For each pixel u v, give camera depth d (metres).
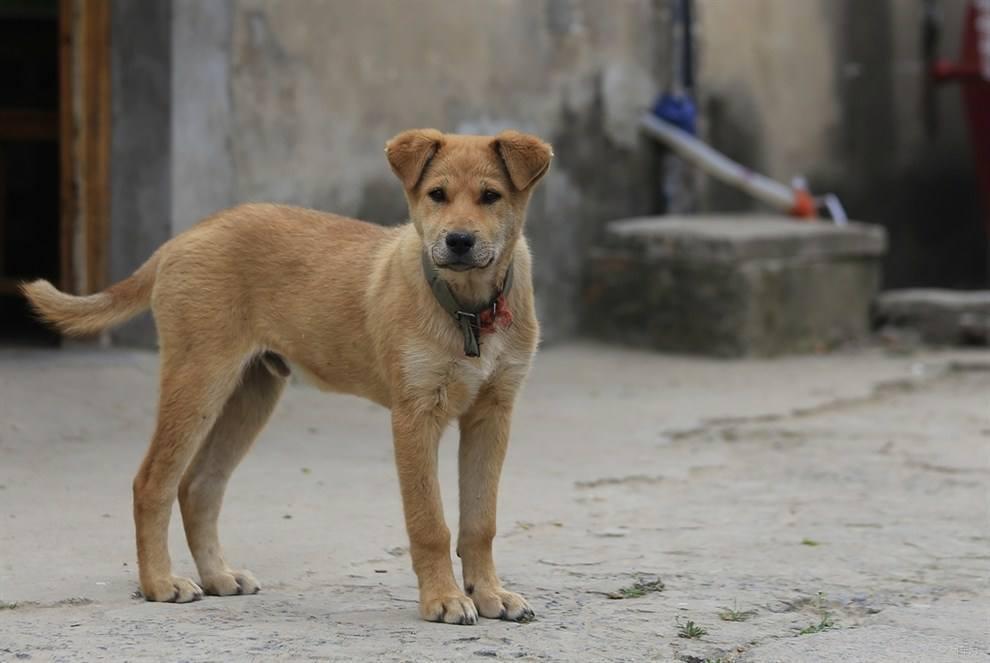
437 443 7.36
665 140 18.19
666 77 18.61
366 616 7.27
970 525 9.78
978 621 7.51
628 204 18.27
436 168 7.38
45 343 14.52
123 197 13.86
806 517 9.98
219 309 7.75
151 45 13.68
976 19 20.09
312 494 10.05
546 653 6.71
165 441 7.61
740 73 19.17
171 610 7.30
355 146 15.20
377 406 13.45
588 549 8.96
